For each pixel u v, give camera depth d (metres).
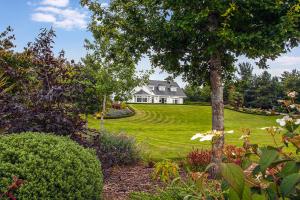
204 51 7.74
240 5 7.29
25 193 4.20
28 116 6.47
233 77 9.49
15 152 4.54
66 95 6.91
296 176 1.46
